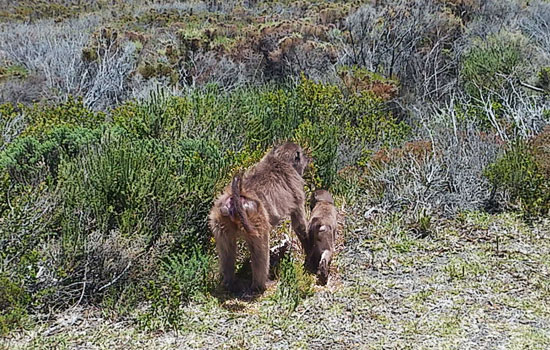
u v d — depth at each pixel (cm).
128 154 673
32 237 580
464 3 1894
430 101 1420
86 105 1490
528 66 1380
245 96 1123
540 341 482
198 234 645
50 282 548
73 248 569
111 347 481
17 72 1730
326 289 588
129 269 576
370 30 1688
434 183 802
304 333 502
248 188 583
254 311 541
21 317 507
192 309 545
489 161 870
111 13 2697
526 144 871
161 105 964
